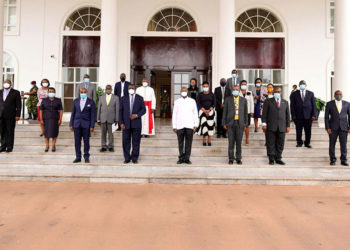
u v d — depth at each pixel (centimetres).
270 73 1209
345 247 281
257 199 439
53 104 699
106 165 607
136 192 470
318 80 1193
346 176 560
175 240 294
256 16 1221
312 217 364
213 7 1198
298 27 1202
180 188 500
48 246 277
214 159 673
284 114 636
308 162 676
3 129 697
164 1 1197
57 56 1200
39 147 745
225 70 930
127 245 282
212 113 737
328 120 646
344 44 862
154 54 1214
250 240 296
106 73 955
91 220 346
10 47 1199
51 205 400
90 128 638
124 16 1198
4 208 386
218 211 384
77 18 1223
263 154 718
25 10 1202
